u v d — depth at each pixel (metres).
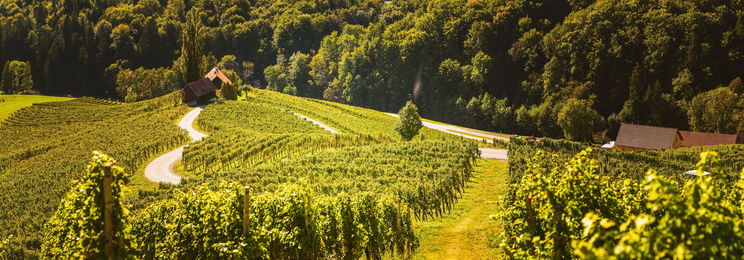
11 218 45.31
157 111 102.25
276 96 125.44
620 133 73.56
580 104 83.38
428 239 26.64
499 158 56.28
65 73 185.88
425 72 165.88
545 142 49.72
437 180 41.03
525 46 144.38
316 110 111.12
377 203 27.11
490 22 160.38
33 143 83.44
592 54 124.19
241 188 16.53
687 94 106.19
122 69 183.88
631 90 112.69
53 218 16.77
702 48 111.81
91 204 10.80
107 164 10.50
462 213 33.44
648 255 6.08
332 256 21.33
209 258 16.59
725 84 109.25
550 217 11.52
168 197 42.69
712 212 6.41
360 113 117.62
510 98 144.62
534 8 157.25
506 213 17.98
